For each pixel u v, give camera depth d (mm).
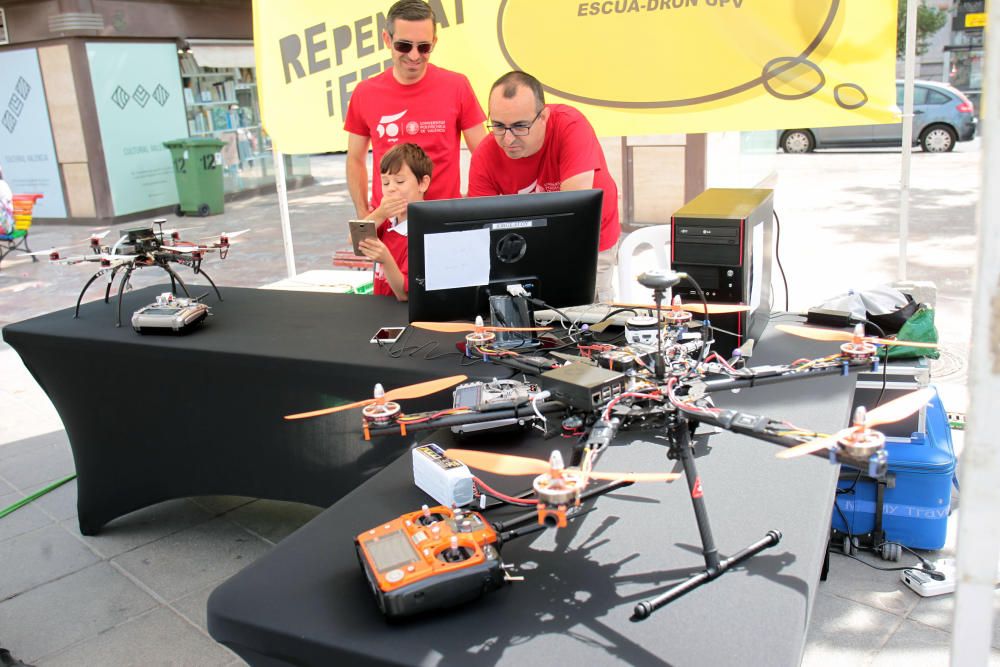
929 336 2750
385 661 1155
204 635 2547
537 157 2852
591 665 1118
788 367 1382
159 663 2418
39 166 10570
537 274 2305
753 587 1268
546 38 4113
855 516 2703
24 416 4520
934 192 9625
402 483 1680
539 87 2484
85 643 2527
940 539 2656
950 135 12906
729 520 1469
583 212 2260
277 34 4652
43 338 2814
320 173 15867
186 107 11453
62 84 10039
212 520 3297
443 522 1343
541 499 997
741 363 2025
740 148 8289
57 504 3479
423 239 2174
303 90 4699
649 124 4035
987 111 901
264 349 2475
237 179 12547
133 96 10617
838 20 3533
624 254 3377
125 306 3109
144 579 2879
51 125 10305
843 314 2531
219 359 2510
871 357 1356
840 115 3643
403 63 3117
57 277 7734
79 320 2957
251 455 2670
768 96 3771
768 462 1678
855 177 11062
